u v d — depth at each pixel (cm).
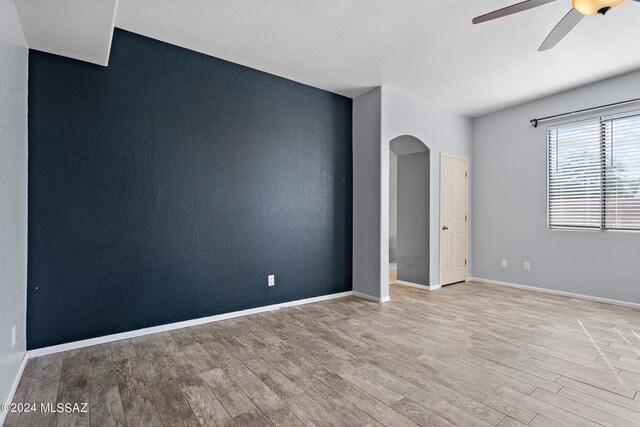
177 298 293
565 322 304
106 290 261
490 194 485
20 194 210
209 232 312
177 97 295
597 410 167
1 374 164
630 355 232
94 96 258
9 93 183
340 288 409
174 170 293
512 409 168
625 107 355
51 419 161
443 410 167
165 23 260
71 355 234
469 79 368
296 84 374
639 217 350
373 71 347
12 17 187
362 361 224
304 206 379
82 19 204
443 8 239
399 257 487
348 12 245
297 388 189
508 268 464
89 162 255
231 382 196
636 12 241
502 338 265
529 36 277
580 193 395
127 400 177
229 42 289
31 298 232
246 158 335
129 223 271
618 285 363
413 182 466
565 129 409
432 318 318
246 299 333
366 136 404
